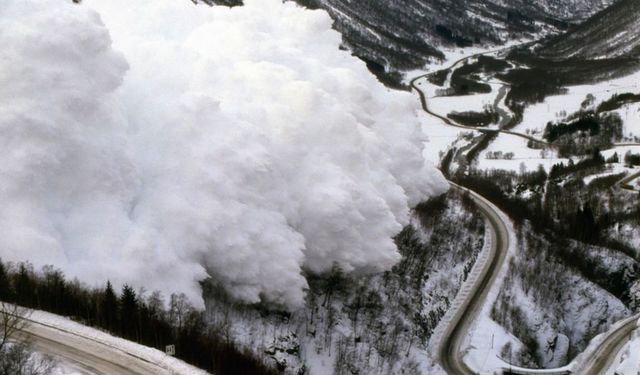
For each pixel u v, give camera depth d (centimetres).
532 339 11631
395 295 10788
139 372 5834
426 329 10662
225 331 7700
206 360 6506
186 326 6875
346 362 8981
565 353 11894
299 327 9112
